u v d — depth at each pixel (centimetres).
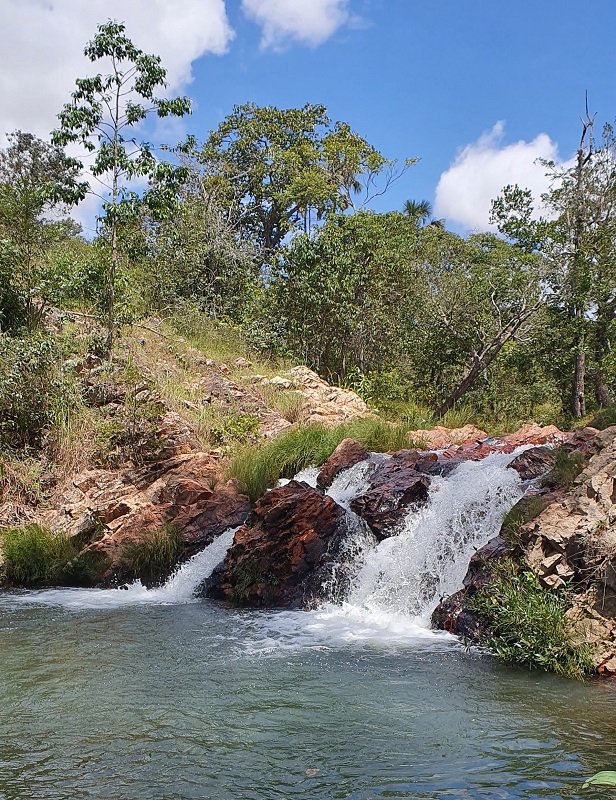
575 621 721
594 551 754
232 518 1209
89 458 1464
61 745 513
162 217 1852
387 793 435
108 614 955
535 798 425
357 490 1133
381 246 2398
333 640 806
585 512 800
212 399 1716
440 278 2461
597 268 2123
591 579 750
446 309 2408
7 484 1401
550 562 779
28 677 673
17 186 1853
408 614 909
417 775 460
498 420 2234
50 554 1216
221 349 2152
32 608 997
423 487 1070
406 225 2561
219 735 530
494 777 455
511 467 1050
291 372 1988
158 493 1309
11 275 1727
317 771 468
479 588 824
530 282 2222
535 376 2405
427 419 1953
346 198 3666
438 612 861
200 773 466
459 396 2261
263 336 2259
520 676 671
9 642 804
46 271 1780
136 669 698
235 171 3753
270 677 669
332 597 982
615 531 753
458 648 770
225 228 2877
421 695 618
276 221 3978
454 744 510
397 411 2061
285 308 2377
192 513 1219
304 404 1766
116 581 1169
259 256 3123
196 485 1257
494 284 2355
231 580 1057
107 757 492
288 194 3459
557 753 493
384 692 625
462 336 2367
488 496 980
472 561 866
